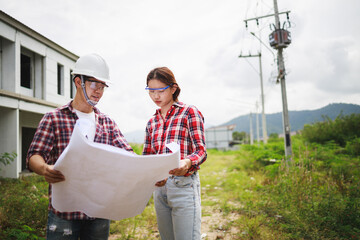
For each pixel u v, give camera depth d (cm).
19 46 915
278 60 922
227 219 406
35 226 350
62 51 1148
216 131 5675
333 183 472
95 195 125
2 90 819
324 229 319
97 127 160
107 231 163
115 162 115
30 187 621
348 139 1241
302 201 414
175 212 170
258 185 580
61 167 113
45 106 1036
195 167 162
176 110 181
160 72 176
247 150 1305
